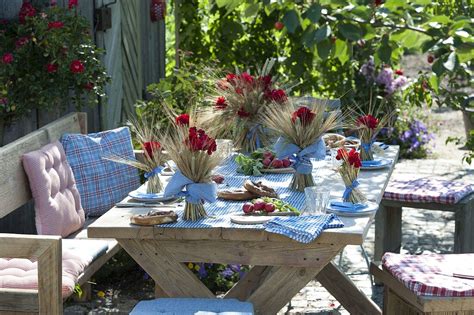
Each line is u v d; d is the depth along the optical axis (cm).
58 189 519
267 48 923
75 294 547
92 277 583
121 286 580
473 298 402
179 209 427
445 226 760
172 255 403
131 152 598
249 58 926
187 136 407
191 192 401
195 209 404
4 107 565
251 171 509
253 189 442
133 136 678
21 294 395
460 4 783
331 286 501
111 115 727
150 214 402
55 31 574
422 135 1065
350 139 609
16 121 586
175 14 915
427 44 643
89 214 571
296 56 844
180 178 402
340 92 923
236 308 377
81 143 575
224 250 398
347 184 430
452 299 401
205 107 582
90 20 683
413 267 436
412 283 410
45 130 544
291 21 664
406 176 661
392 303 448
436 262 446
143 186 477
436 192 600
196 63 928
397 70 1066
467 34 637
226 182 486
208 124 534
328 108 562
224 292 575
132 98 786
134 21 790
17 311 397
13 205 488
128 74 774
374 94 1042
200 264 574
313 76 914
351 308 500
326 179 496
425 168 984
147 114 689
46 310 391
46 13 590
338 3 657
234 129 557
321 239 383
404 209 828
